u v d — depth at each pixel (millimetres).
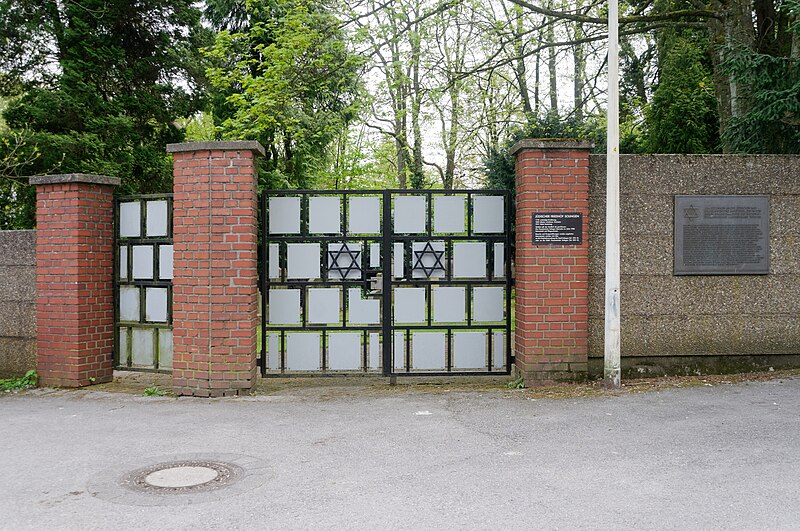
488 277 8289
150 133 18906
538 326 7895
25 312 9078
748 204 8148
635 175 8094
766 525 3859
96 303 8664
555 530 3824
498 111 18156
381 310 8266
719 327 8211
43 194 8609
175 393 7832
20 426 6477
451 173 26641
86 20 17297
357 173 28297
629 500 4273
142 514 4148
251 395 7766
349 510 4160
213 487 4625
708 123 16484
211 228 7688
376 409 7000
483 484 4609
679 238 8109
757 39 12320
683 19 14148
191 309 7773
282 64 14578
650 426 6082
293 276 8250
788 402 6863
